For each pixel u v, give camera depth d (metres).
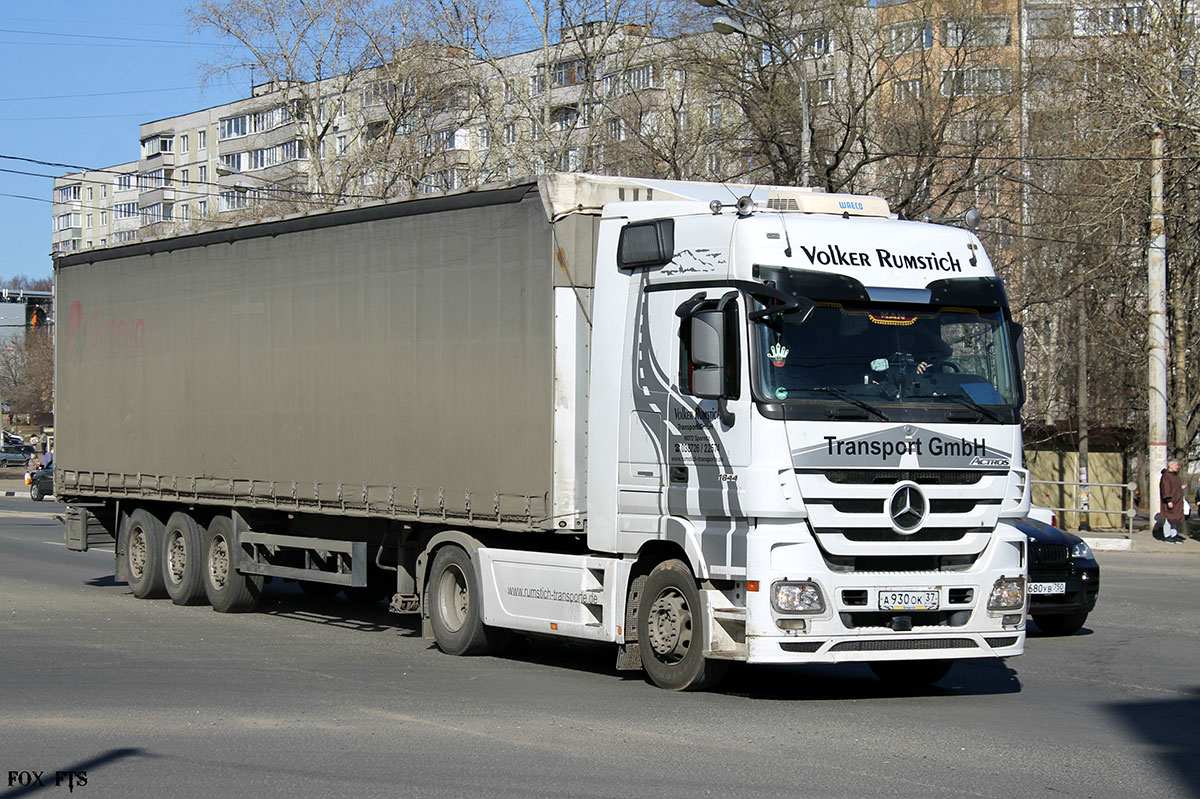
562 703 9.82
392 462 12.97
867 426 9.55
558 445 11.08
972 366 10.08
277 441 14.66
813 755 8.03
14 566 22.44
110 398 17.84
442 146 43.28
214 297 15.77
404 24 41.88
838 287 9.76
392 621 15.33
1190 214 31.67
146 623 15.04
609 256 10.88
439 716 9.27
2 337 103.88
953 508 9.81
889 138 35.62
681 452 10.02
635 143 38.16
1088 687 10.91
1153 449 28.62
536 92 43.34
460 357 12.16
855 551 9.49
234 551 15.67
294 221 14.39
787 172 35.38
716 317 9.52
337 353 13.75
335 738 8.52
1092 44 32.09
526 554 11.56
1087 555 14.42
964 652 9.87
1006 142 35.12
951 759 7.95
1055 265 37.00
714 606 9.73
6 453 78.12
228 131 80.25
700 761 7.84
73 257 18.75
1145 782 7.40
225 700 9.94
